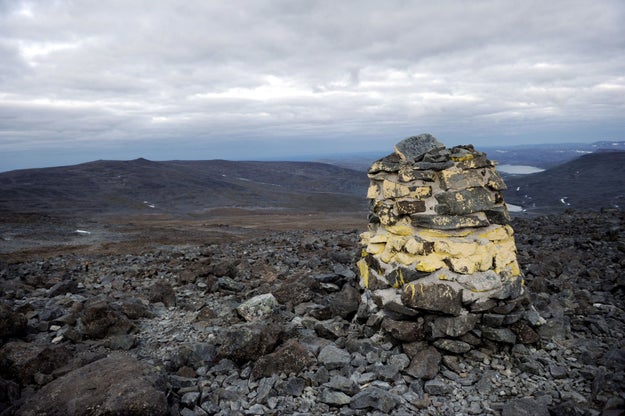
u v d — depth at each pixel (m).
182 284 12.73
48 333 8.21
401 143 7.96
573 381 5.79
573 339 6.91
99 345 7.67
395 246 7.20
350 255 14.55
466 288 6.51
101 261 18.77
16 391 5.53
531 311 6.95
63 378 5.30
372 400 5.31
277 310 9.08
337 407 5.45
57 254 23.58
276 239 25.17
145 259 18.84
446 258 6.67
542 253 14.13
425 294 6.50
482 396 5.61
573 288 10.03
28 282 13.29
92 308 8.18
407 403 5.45
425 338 6.62
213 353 6.85
